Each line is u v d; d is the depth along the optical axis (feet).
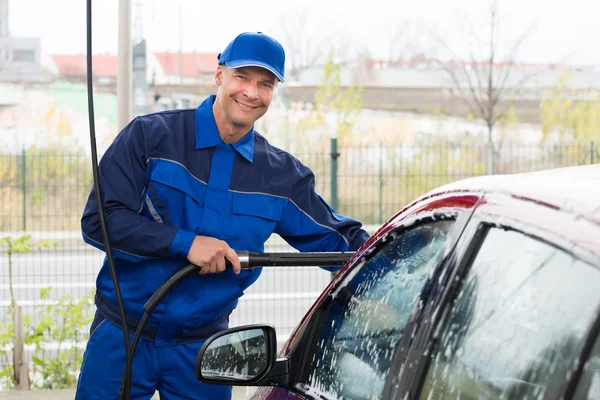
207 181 11.01
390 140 101.45
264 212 11.16
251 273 11.34
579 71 103.35
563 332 4.45
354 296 6.79
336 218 11.76
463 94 104.53
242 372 7.25
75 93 103.14
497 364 4.88
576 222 4.45
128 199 10.68
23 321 23.65
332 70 99.19
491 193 5.29
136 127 10.84
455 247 5.46
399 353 5.79
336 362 6.71
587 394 4.21
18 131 99.60
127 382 9.75
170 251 10.25
